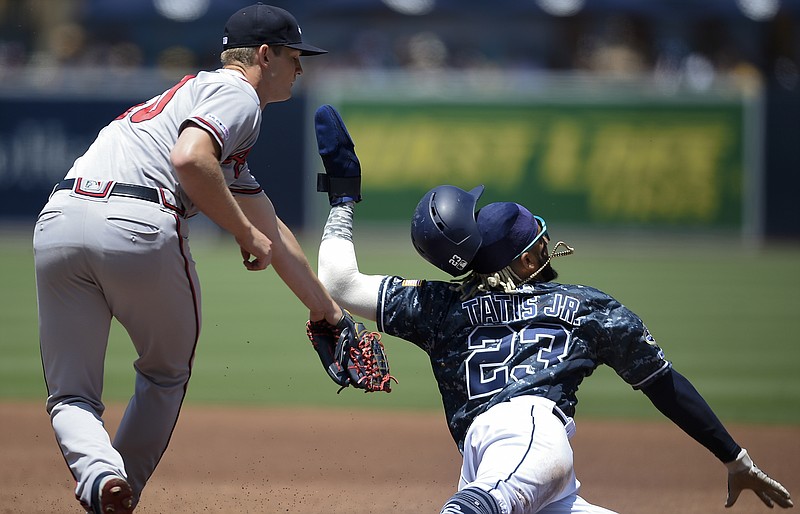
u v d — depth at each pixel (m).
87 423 13.30
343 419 25.62
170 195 13.52
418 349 35.62
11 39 81.94
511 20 74.19
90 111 61.78
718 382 29.36
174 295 13.62
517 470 11.46
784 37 72.50
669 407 12.80
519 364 12.44
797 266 54.94
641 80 62.03
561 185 62.09
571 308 12.62
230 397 27.88
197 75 14.09
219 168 13.09
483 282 12.92
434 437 23.78
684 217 61.72
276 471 20.44
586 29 73.25
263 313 41.31
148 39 74.75
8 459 20.86
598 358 12.80
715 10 72.19
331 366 14.35
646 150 61.59
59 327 13.62
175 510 17.55
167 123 13.66
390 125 62.09
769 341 35.66
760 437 23.59
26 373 30.25
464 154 62.03
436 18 74.25
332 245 13.59
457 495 11.24
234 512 17.47
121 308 13.68
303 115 61.59
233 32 14.12
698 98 61.22
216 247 62.47
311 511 17.61
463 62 71.56
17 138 61.91
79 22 77.69
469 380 12.52
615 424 25.28
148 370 14.36
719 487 19.53
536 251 13.08
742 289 47.12
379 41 73.19
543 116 61.84
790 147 60.97
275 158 61.66
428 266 51.03
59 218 13.33
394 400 27.91
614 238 62.09
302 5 72.31
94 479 12.62
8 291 46.00
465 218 12.60
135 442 14.45
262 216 14.74
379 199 62.31
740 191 61.34
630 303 43.00
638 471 20.75
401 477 20.06
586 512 12.36
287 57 14.34
